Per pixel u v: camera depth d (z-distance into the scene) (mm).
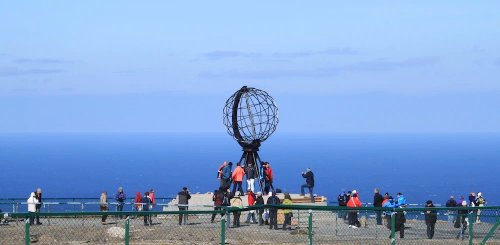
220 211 26016
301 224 33875
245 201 41469
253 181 44375
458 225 32125
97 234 31016
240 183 42688
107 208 40500
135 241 29703
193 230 32375
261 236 30891
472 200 40750
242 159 44969
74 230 31891
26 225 23672
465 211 32625
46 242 28938
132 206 46562
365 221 33938
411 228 33875
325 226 33844
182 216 36562
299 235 31141
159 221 36688
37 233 30516
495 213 33531
